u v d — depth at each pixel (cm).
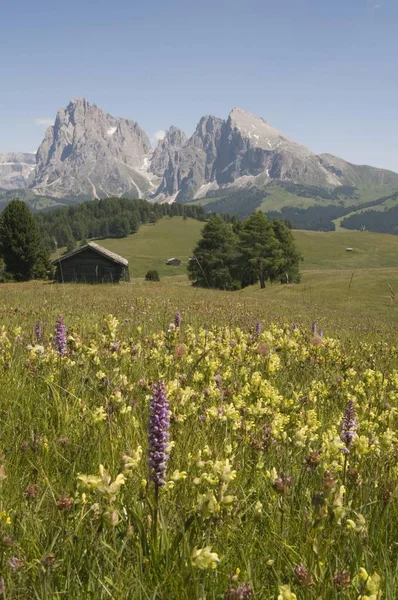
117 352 652
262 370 671
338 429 447
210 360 632
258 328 912
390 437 404
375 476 356
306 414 448
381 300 5275
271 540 290
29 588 242
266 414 462
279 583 242
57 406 454
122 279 8812
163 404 265
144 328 1099
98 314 1418
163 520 269
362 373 738
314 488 340
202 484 322
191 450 383
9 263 9650
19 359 598
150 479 265
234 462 368
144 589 234
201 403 489
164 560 257
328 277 8919
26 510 295
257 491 344
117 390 491
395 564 283
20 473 347
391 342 1445
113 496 246
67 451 379
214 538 278
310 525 285
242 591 229
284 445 404
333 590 243
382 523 306
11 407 465
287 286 7394
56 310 1454
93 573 244
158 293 3762
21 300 1989
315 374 722
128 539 267
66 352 612
